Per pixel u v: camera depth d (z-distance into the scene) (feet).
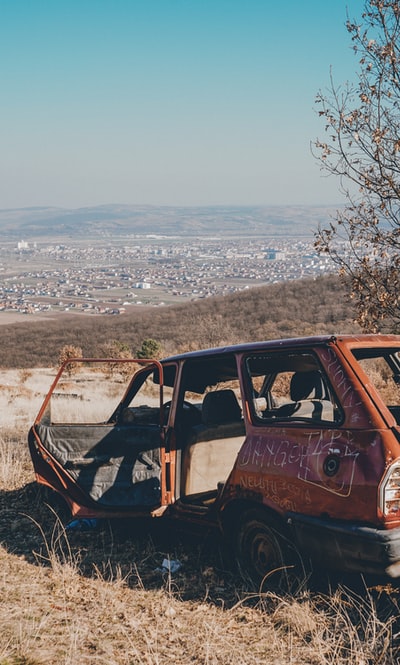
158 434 19.93
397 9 26.53
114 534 21.39
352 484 14.30
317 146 27.89
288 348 16.76
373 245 27.43
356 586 15.98
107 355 103.60
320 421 15.62
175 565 18.39
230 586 16.97
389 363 19.03
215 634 14.08
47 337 220.84
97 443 20.27
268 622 14.80
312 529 14.94
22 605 15.84
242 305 219.00
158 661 13.08
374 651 13.14
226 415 20.02
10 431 45.78
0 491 27.61
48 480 20.80
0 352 184.55
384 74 27.02
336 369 15.58
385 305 26.71
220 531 17.69
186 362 19.67
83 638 14.06
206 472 19.77
